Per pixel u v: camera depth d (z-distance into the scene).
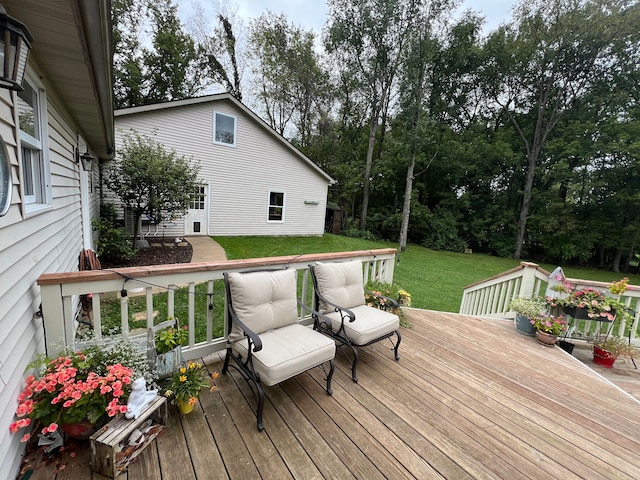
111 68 2.12
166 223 9.01
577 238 13.19
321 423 1.81
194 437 1.63
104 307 3.79
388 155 14.82
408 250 12.93
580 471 1.60
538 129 13.92
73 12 1.39
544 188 14.83
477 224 15.21
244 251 7.98
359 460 1.56
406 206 12.60
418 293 6.61
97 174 7.32
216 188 9.74
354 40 13.20
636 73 11.98
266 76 16.88
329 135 17.19
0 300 1.25
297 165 11.46
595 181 12.62
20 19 1.47
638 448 1.79
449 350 2.95
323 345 2.02
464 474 1.52
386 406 2.01
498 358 2.85
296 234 12.02
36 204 2.21
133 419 1.46
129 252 6.05
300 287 5.41
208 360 2.40
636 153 11.27
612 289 3.28
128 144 7.99
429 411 2.00
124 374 1.53
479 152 14.62
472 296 4.93
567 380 2.52
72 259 3.45
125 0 13.03
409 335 3.27
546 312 3.50
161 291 4.45
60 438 1.48
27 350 1.59
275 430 1.72
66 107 3.20
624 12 11.38
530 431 1.88
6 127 1.49
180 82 14.77
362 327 2.39
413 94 11.55
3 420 1.22
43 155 2.31
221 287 4.68
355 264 2.95
